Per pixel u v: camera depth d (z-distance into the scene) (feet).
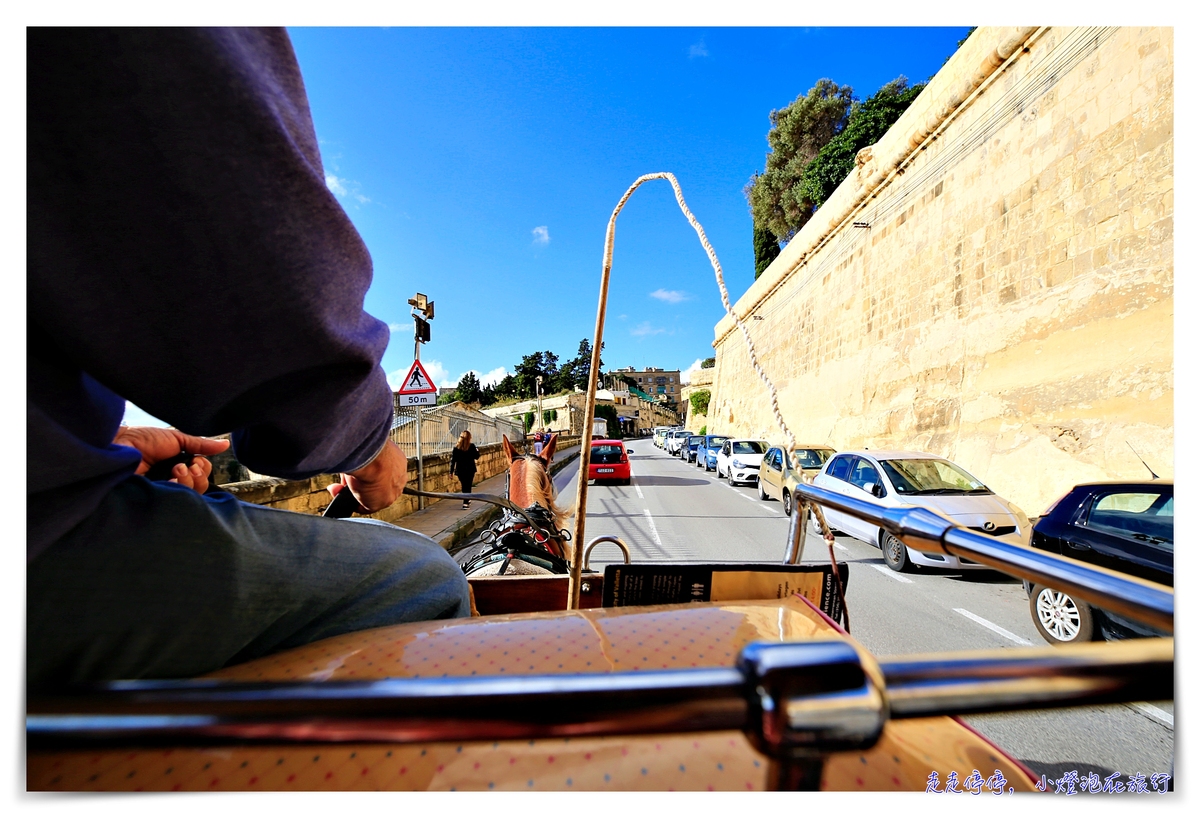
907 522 2.74
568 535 10.53
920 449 41.14
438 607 3.68
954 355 39.29
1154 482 13.10
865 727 1.10
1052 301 30.91
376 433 3.27
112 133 1.83
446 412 46.52
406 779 1.86
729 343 126.00
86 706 1.26
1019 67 34.12
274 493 18.67
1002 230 35.24
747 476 54.54
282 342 2.28
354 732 1.25
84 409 2.32
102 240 1.94
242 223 2.02
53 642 2.02
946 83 41.04
